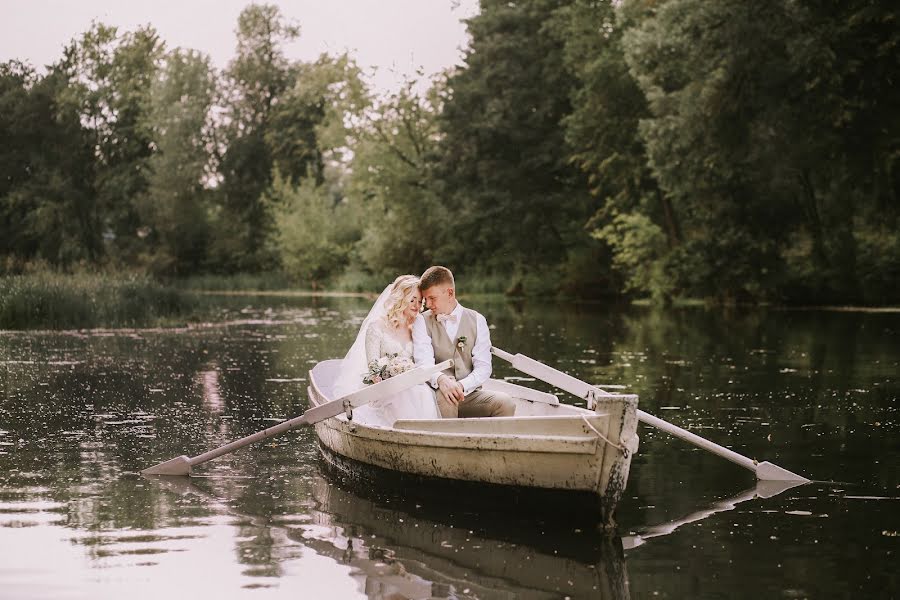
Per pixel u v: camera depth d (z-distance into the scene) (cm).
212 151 6431
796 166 2661
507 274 4519
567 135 3722
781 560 475
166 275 5800
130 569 464
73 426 879
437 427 610
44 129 5947
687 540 512
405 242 4903
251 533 529
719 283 2959
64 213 5756
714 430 834
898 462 699
